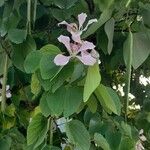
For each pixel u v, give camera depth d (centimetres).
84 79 47
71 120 50
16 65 54
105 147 49
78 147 48
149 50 53
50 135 52
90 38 62
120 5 53
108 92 48
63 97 47
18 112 65
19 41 52
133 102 81
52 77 45
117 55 63
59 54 45
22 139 60
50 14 60
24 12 57
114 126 54
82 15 50
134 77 79
